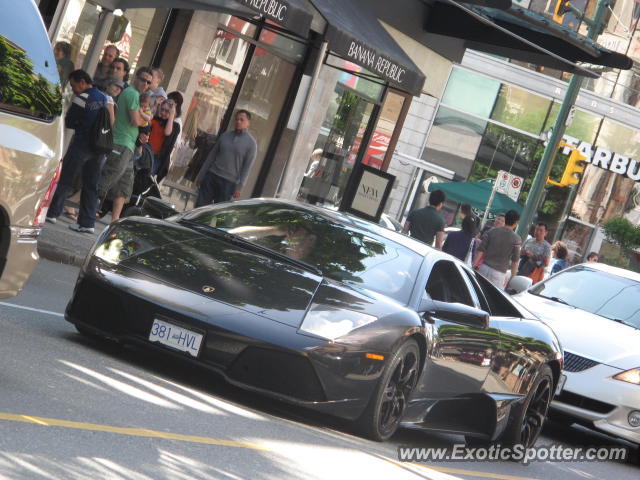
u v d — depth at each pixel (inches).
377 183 786.8
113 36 695.7
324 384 309.6
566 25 859.4
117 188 623.5
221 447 254.7
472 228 753.6
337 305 323.0
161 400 284.2
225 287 319.3
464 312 345.7
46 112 258.1
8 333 314.2
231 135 702.5
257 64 822.5
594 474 430.9
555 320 518.9
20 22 253.1
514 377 398.6
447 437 412.5
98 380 284.4
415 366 334.6
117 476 204.5
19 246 255.6
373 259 355.9
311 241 358.3
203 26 753.6
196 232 352.5
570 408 484.7
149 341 312.8
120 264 323.9
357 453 302.0
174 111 671.1
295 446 283.0
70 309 326.3
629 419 479.2
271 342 306.2
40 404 241.1
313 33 845.2
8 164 243.1
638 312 548.4
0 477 182.7
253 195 868.0
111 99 599.8
